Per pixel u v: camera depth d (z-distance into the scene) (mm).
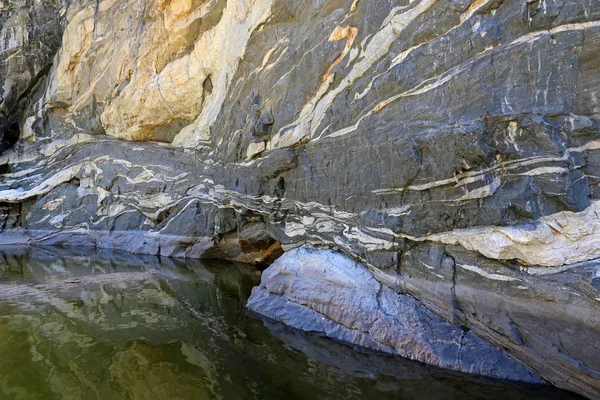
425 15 4004
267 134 7246
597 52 2773
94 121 14414
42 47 16328
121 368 4020
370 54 4773
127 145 13742
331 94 5609
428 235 4164
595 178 2855
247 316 5703
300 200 6652
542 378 3482
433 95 3889
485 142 3350
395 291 4691
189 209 11461
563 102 2930
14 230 15672
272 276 6055
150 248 12141
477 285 3680
